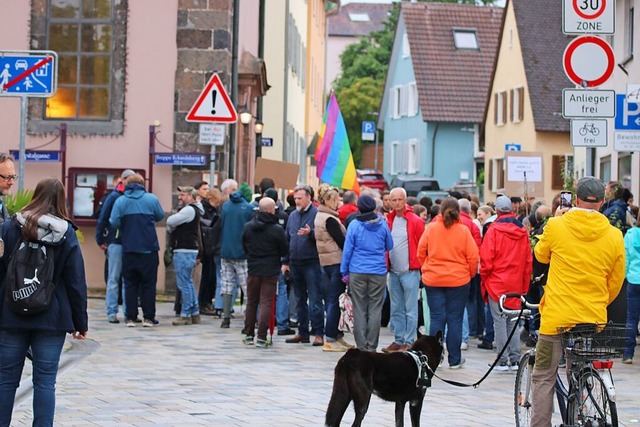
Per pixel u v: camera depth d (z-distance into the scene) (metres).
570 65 23.95
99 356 25.44
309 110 95.69
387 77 133.88
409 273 27.33
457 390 22.45
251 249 27.98
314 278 28.80
